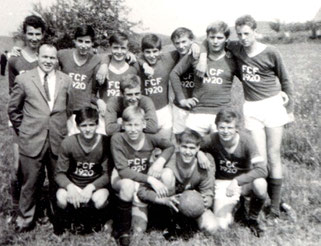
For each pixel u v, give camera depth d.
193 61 5.21
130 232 4.56
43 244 4.45
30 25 5.00
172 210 4.69
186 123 5.46
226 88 5.25
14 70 5.21
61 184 4.57
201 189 4.71
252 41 4.79
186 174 4.62
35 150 4.56
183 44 5.40
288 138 7.16
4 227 4.71
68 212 4.73
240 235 4.49
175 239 4.57
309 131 7.30
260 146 5.04
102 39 21.59
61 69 5.30
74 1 21.83
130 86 4.63
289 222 4.87
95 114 4.43
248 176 4.48
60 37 21.42
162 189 4.43
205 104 5.30
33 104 4.55
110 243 4.44
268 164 5.02
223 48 5.18
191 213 4.42
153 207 4.88
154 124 4.88
